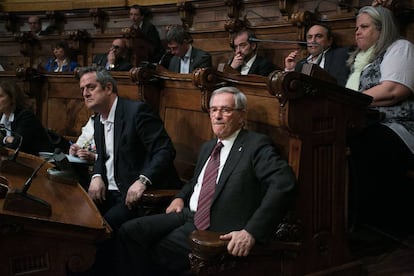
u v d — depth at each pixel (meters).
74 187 2.00
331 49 3.36
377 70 2.66
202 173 2.12
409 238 2.65
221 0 5.15
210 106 2.00
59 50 5.41
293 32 4.00
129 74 2.97
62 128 3.73
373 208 2.73
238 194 1.87
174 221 2.11
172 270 2.06
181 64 4.50
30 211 1.47
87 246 1.54
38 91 3.89
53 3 6.88
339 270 2.04
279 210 1.76
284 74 1.80
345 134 2.02
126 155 2.50
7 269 1.41
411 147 2.50
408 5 2.91
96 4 6.53
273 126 2.08
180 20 5.65
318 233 1.99
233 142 1.98
